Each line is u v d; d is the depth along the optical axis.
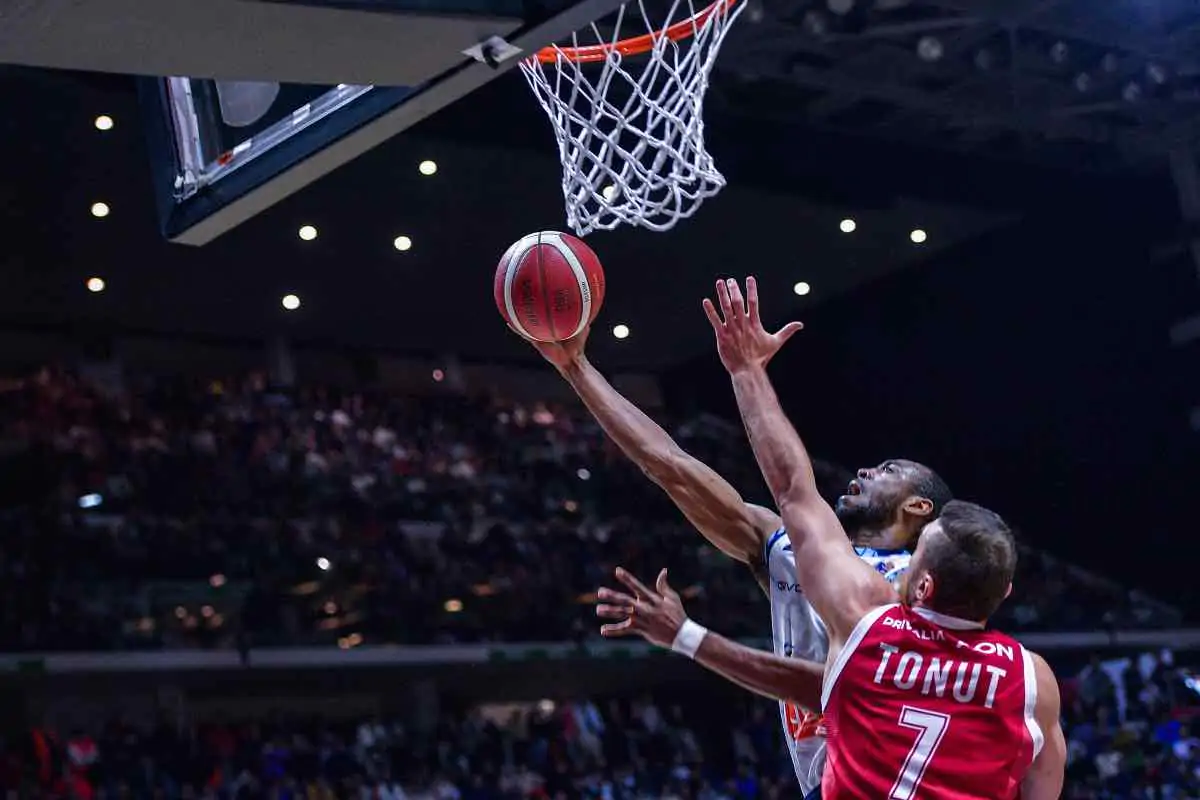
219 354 17.39
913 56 12.98
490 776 12.45
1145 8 12.55
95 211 14.09
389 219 15.03
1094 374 15.77
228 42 2.82
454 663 13.64
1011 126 14.38
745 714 15.45
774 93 13.67
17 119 12.52
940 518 2.32
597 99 4.24
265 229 14.86
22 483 13.50
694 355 19.23
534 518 15.95
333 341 17.86
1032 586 16.08
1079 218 15.66
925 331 17.03
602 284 3.13
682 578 15.62
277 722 12.92
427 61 2.97
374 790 11.80
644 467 3.07
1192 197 14.78
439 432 16.94
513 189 14.78
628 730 14.07
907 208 15.52
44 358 16.39
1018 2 12.30
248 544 13.56
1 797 10.70
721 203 15.12
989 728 2.21
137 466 14.21
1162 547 15.66
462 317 17.69
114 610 12.52
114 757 11.42
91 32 2.75
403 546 14.38
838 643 2.29
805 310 17.95
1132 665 15.20
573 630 14.45
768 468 2.44
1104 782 13.77
